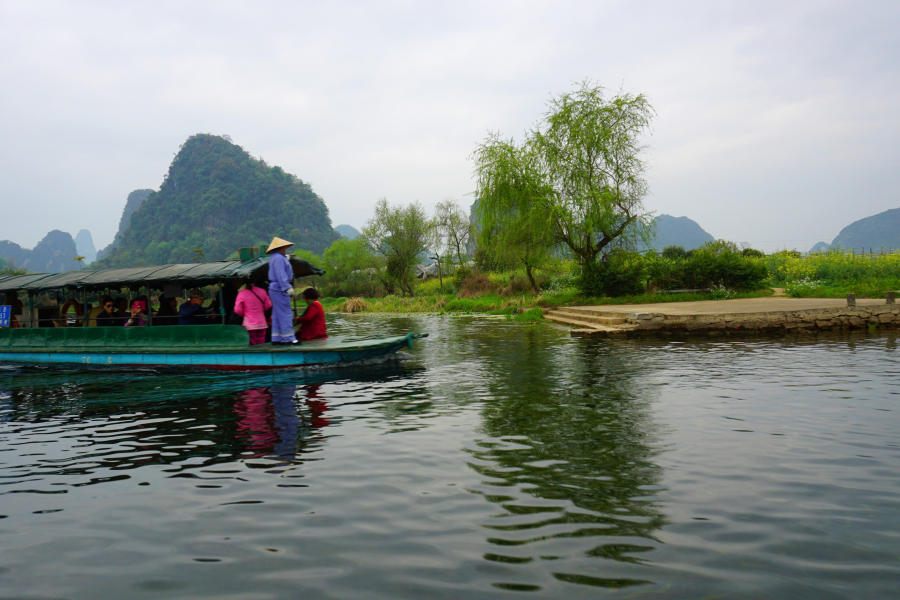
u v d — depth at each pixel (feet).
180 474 15.06
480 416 20.83
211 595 8.93
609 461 15.11
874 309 49.34
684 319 50.34
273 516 12.03
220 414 22.31
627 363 33.60
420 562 9.78
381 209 156.87
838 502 12.03
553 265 103.76
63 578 9.62
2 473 15.48
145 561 10.18
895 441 16.38
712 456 15.34
